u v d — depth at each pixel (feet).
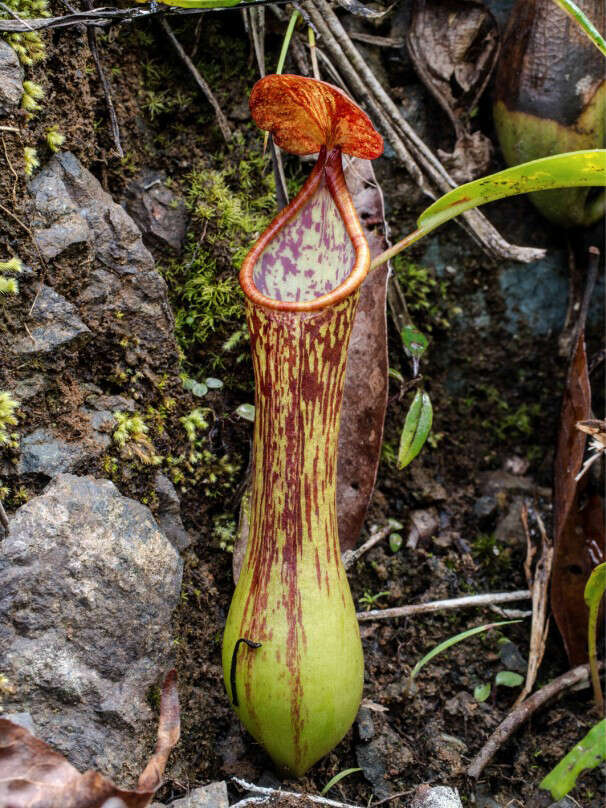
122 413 1.40
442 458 1.70
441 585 1.59
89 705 1.26
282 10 1.57
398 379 1.65
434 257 1.68
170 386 1.46
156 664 1.31
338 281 1.36
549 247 1.69
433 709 1.51
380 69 1.65
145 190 1.53
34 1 1.38
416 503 1.65
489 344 1.71
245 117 1.59
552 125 1.54
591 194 1.61
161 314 1.44
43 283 1.35
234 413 1.55
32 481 1.32
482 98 1.65
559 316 1.71
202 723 1.41
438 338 1.70
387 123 1.60
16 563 1.26
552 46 1.52
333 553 1.32
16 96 1.32
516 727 1.47
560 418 1.56
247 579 1.32
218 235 1.54
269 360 1.28
